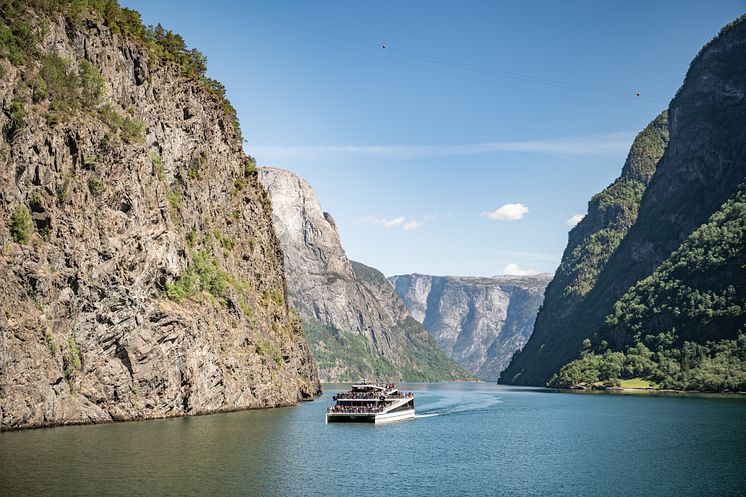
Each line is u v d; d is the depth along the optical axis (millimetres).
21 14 111625
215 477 79688
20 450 85500
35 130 105062
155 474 78688
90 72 121938
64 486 71250
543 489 82125
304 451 101438
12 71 104250
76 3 126750
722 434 130625
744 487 83500
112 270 115312
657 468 95375
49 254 103875
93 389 111688
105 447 90875
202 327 137125
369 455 102500
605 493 80438
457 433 135125
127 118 128500
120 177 120000
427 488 81750
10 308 96938
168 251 131500
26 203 103062
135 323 119000
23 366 97562
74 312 108688
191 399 131375
